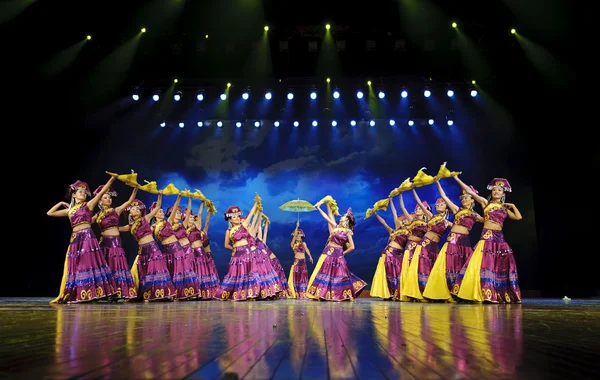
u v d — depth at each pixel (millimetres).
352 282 7719
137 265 7453
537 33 11508
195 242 9180
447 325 2883
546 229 13984
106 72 12695
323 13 11805
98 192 6867
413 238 8492
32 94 11180
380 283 9102
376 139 15234
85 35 11461
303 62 12898
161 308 4934
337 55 12797
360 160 15227
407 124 15125
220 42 12625
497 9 11359
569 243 13086
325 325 2865
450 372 1428
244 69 13062
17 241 11500
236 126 15227
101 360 1611
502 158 14641
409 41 12617
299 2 11461
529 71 12430
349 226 7941
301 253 12711
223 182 15273
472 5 11375
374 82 13898
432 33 12328
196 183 15203
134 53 12336
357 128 15289
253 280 7738
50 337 2252
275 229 15242
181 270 7980
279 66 12930
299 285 12484
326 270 7688
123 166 14852
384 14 11891
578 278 12742
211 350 1839
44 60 10891
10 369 1452
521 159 14555
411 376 1374
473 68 12945
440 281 7180
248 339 2174
